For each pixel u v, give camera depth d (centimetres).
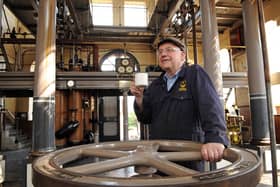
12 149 688
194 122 117
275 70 541
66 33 677
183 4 548
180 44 130
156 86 138
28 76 415
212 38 381
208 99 102
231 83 488
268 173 368
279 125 516
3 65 769
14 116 857
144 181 47
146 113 140
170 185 45
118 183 46
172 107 123
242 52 736
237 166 57
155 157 79
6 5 569
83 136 536
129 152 87
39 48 349
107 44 908
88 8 607
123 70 455
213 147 82
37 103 339
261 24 168
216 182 47
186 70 122
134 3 941
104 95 614
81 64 607
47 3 358
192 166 107
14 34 667
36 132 333
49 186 52
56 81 436
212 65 374
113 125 769
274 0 550
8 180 386
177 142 102
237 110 684
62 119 497
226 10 693
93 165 71
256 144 392
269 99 161
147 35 814
